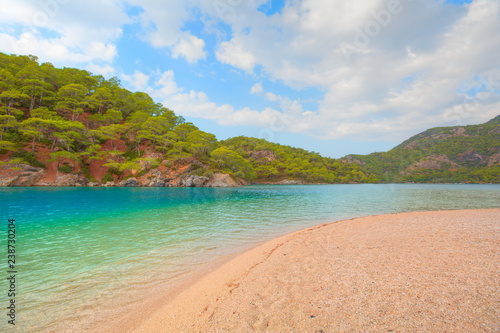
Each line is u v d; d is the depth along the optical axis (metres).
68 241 13.25
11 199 31.25
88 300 6.72
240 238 14.30
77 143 71.56
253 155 170.75
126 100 98.00
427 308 4.97
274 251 10.44
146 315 5.82
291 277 7.21
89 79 97.94
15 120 57.50
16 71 74.56
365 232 14.05
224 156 96.44
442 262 7.94
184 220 20.12
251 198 42.62
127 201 33.09
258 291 6.34
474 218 18.45
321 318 4.78
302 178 149.50
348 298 5.60
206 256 10.87
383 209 29.25
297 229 17.00
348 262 8.39
